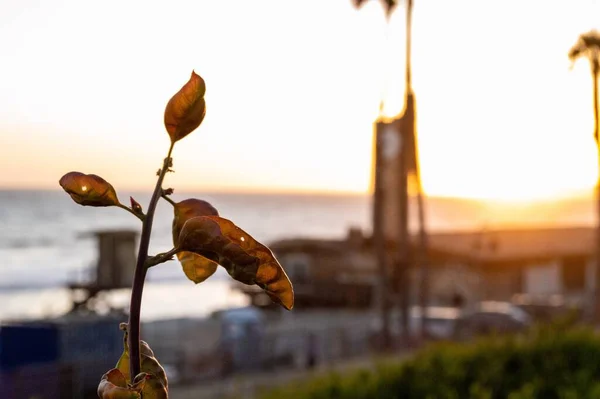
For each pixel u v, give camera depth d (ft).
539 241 159.84
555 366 29.14
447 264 143.43
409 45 87.86
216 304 153.99
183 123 3.58
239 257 3.50
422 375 28.07
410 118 88.99
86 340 57.47
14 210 396.78
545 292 147.54
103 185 3.64
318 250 146.82
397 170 90.43
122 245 83.10
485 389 26.66
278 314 122.21
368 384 27.66
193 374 63.57
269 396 29.58
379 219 89.76
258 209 651.66
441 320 97.04
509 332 34.78
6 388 48.26
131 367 3.59
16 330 56.90
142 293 3.62
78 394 52.08
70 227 328.70
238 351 72.08
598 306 99.14
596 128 61.67
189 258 4.10
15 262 231.50
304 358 72.54
